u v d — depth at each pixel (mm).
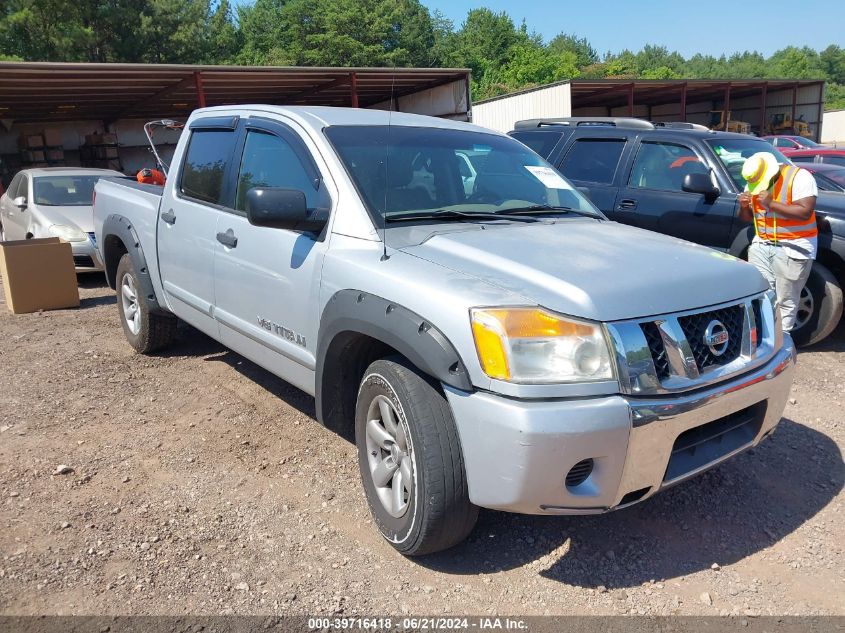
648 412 2455
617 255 2961
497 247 2990
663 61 119500
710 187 5773
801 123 33156
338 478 3625
